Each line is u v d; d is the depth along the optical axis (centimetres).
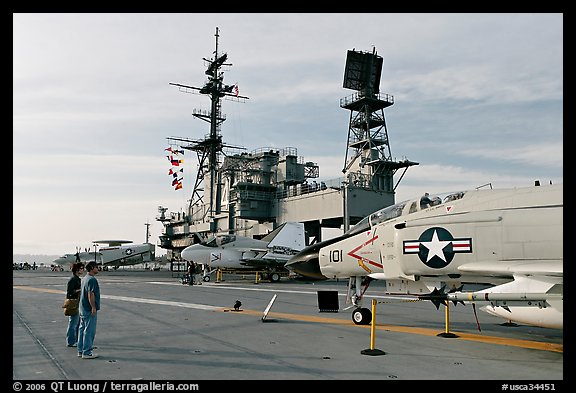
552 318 770
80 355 837
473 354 855
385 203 3831
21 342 984
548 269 802
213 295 2200
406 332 1107
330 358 823
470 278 1002
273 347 925
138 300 1941
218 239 3522
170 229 6256
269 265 3409
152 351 886
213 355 849
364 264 1177
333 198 3747
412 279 1054
